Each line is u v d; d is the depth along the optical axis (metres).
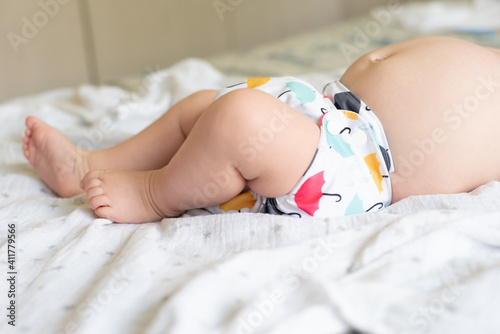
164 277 0.72
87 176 0.94
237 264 0.69
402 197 0.94
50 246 0.85
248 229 0.82
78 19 2.50
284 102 0.92
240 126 0.81
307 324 0.59
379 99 0.94
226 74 1.97
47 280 0.73
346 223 0.83
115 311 0.65
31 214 0.97
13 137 1.47
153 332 0.60
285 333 0.58
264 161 0.82
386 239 0.74
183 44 2.87
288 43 2.38
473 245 0.75
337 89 0.98
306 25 3.39
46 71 2.46
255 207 0.92
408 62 0.96
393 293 0.64
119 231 0.87
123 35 2.65
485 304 0.62
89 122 1.56
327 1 3.43
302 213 0.88
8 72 2.36
